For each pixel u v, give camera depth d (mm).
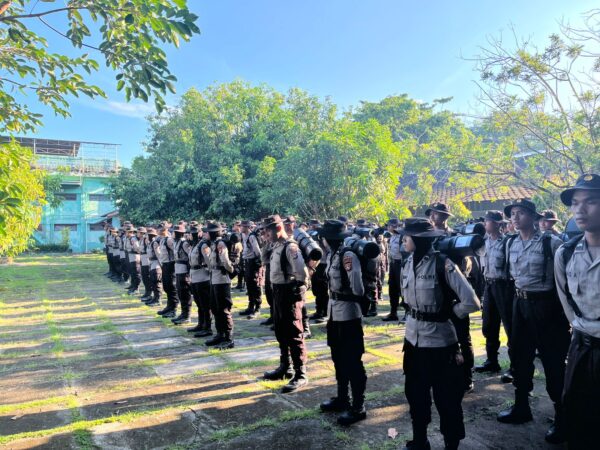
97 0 3451
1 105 4488
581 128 8133
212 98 21609
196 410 3723
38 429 3422
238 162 19375
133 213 19469
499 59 8227
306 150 14219
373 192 13805
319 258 4273
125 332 6766
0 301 9852
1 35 4297
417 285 2865
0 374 4801
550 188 9117
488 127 9250
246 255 7961
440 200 15320
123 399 4020
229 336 5852
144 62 3629
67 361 5250
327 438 3207
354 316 3521
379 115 24312
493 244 4473
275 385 4301
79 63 4160
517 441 3137
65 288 12070
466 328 3973
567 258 2494
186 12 3307
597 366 2260
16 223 9195
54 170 30797
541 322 3311
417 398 2867
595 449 2307
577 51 7375
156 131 21578
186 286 7391
